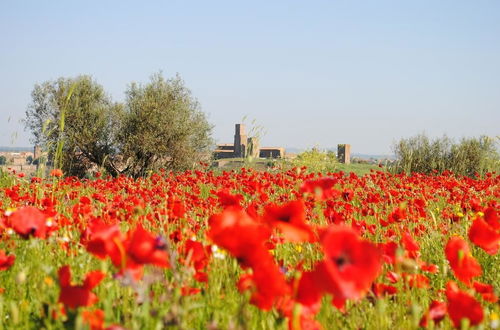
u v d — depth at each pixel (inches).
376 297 102.3
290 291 75.6
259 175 490.6
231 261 116.8
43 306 88.7
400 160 956.0
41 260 122.6
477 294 133.0
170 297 86.1
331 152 910.4
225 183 416.5
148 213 195.6
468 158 922.7
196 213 229.6
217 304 99.6
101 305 98.5
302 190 106.7
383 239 191.2
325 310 97.3
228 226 72.8
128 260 77.2
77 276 117.7
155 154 1154.0
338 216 174.4
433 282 153.1
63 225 151.6
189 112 1158.3
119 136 1140.5
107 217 185.2
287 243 154.2
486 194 434.6
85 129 1095.6
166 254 75.7
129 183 436.5
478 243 107.9
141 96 1154.7
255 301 76.2
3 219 138.8
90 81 1149.7
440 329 99.3
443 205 350.3
